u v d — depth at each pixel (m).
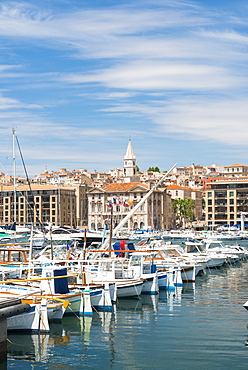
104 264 51.16
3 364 29.62
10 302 29.70
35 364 29.70
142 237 161.75
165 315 42.25
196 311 43.94
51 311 37.44
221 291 55.81
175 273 59.97
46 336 35.00
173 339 34.66
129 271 52.81
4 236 107.12
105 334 35.84
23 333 35.41
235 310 44.34
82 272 45.72
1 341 29.55
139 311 43.81
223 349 32.31
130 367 29.28
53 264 47.78
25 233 124.25
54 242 114.62
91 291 42.94
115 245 62.31
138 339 34.59
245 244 149.12
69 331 36.47
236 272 75.75
